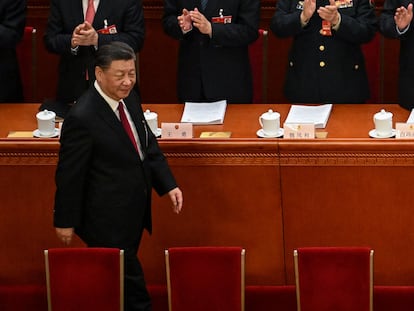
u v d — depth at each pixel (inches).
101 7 968.9
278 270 874.8
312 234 863.1
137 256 880.3
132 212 794.2
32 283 893.8
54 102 964.0
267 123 881.5
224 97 989.8
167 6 991.6
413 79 928.9
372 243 860.6
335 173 844.0
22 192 867.4
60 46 962.7
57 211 783.7
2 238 882.1
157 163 816.3
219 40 956.0
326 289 800.3
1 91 1009.5
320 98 974.4
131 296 823.1
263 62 1067.3
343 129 901.2
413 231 852.6
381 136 869.8
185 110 956.0
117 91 764.6
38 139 855.1
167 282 811.4
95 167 783.1
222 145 842.8
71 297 804.6
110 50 756.0
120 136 779.4
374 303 865.5
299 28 941.8
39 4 1141.7
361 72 979.3
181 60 1000.2
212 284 805.9
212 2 971.3
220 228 870.4
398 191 844.0
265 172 849.5
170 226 872.3
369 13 951.6
